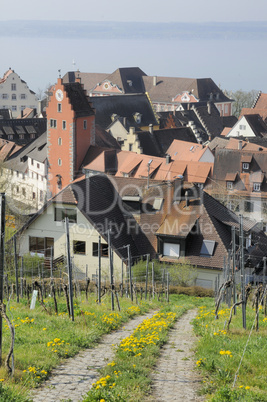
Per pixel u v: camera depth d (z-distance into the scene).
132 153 155.38
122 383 23.64
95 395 21.77
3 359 26.66
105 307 48.69
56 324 36.56
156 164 149.50
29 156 166.00
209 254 77.38
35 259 72.12
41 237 79.12
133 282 65.06
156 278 73.00
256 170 140.50
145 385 23.84
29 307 45.19
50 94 154.25
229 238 81.31
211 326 36.66
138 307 51.00
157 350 30.02
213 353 29.19
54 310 43.09
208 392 23.33
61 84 152.00
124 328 38.97
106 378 23.84
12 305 45.97
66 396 22.70
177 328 39.50
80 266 77.50
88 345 31.73
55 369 26.53
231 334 34.12
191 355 29.77
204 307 53.94
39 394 22.86
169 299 67.44
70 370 26.36
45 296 55.94
